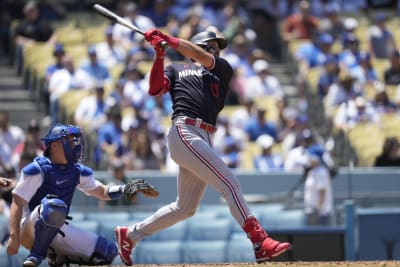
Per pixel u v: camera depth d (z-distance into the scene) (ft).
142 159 166.09
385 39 215.51
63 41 207.31
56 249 90.12
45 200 85.40
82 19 221.46
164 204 158.81
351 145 180.55
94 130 171.22
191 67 88.38
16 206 86.74
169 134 86.94
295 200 158.81
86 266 86.94
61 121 182.19
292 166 172.24
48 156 88.84
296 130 179.42
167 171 166.61
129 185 90.38
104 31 213.05
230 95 195.00
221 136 175.32
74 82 187.21
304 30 218.18
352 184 172.55
